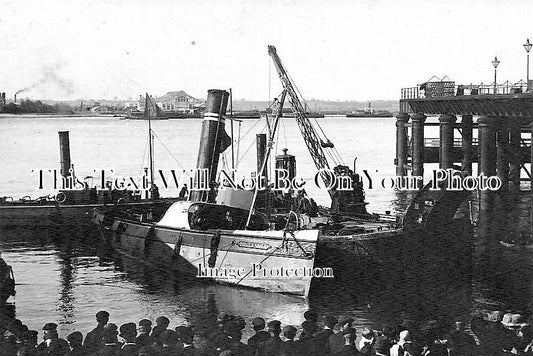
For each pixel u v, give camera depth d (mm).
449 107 45250
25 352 12820
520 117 38844
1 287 24375
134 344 13000
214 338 13578
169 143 97750
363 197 36250
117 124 131250
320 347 12930
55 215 41188
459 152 51250
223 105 34969
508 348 13359
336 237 27688
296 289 27000
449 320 22203
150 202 44031
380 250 27984
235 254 28688
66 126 126000
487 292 26047
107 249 35719
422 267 28312
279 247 27562
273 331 13055
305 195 35781
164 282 29266
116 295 26891
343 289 27141
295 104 37438
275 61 37250
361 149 96000
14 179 64438
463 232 29453
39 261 33250
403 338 13242
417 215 29172
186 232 30578
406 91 55219
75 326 22938
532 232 34250
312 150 37750
